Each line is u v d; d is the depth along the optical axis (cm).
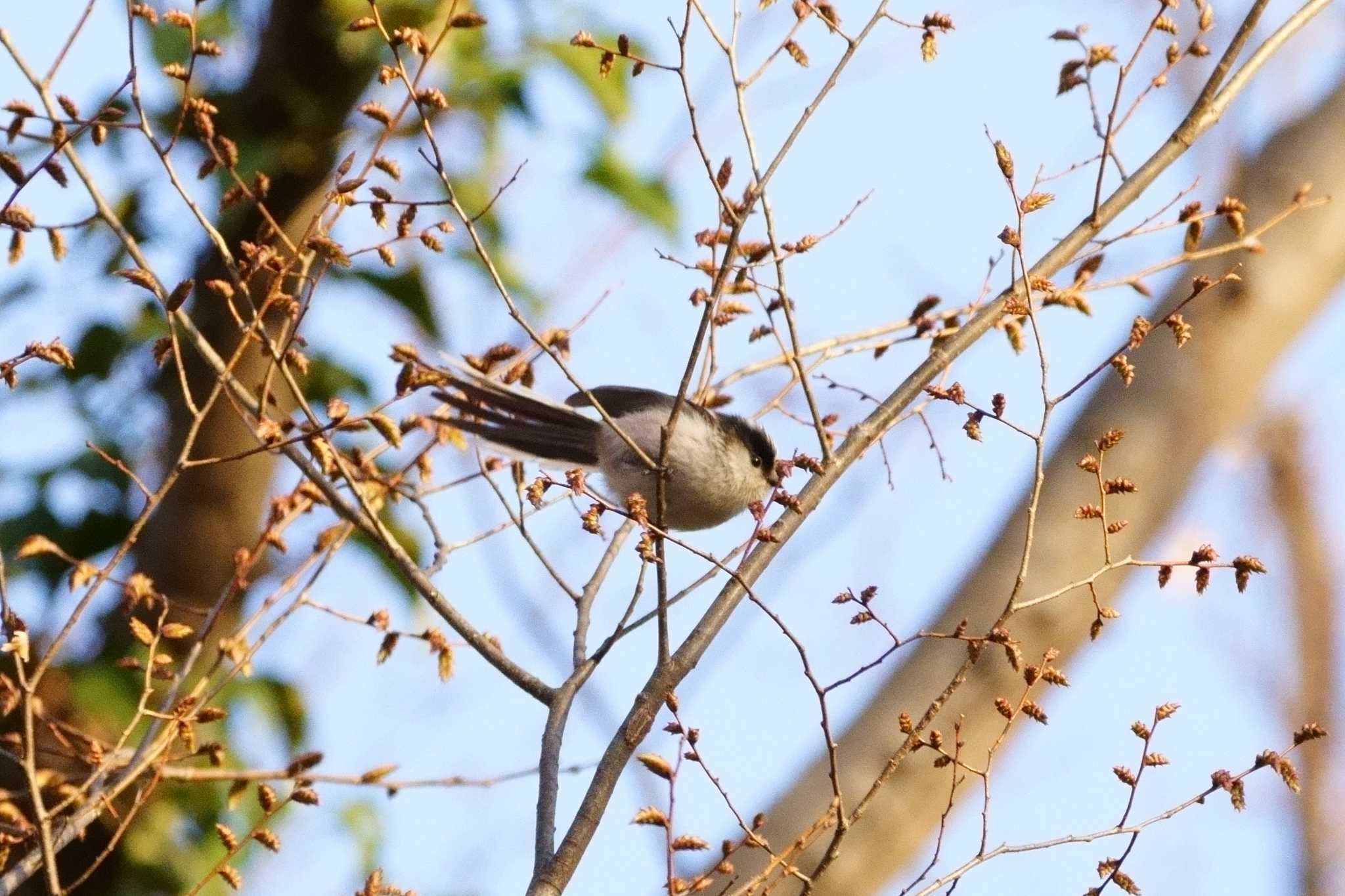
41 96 746
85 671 930
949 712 912
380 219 796
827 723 711
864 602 736
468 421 1000
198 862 932
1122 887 721
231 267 780
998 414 755
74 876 920
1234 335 1003
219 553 998
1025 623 922
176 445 1003
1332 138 1085
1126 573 936
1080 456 972
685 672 759
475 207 1020
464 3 1004
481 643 825
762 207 815
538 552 903
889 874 889
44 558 978
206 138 790
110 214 764
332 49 989
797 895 878
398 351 832
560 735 795
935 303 979
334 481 903
